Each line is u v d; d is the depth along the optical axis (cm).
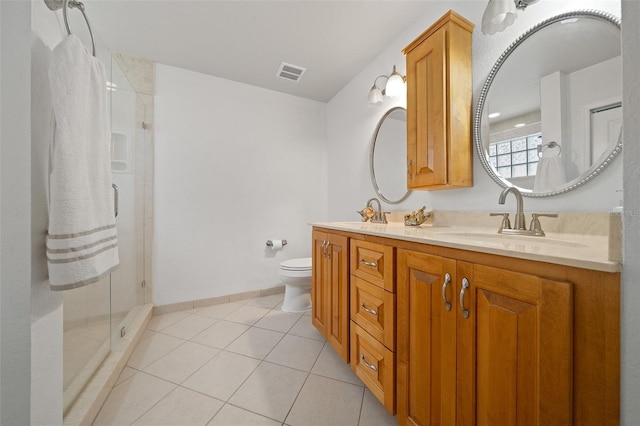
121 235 171
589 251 62
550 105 108
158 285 223
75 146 78
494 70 127
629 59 46
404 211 190
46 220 77
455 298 78
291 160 286
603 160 93
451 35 130
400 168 194
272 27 181
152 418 110
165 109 227
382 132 213
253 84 263
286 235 283
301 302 231
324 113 306
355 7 163
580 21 101
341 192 274
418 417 91
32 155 72
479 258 72
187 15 169
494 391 68
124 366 147
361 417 111
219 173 249
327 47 204
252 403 119
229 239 254
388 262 107
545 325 57
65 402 104
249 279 263
